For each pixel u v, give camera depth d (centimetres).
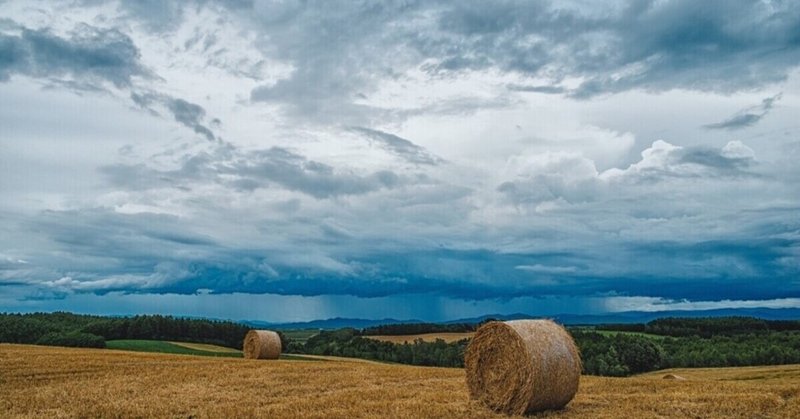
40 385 1986
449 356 5366
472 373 1650
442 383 2084
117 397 1712
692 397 1652
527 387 1503
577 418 1412
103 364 2683
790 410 1439
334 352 6056
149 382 2070
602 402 1633
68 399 1669
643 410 1471
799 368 3869
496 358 1595
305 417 1374
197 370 2494
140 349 5312
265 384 2023
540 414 1503
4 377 2177
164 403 1596
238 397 1712
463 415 1461
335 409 1474
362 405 1536
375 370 2570
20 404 1586
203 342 6394
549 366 1523
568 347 1588
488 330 1614
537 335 1570
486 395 1606
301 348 6406
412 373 2455
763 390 1816
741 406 1494
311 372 2450
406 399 1667
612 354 4797
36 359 2845
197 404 1583
